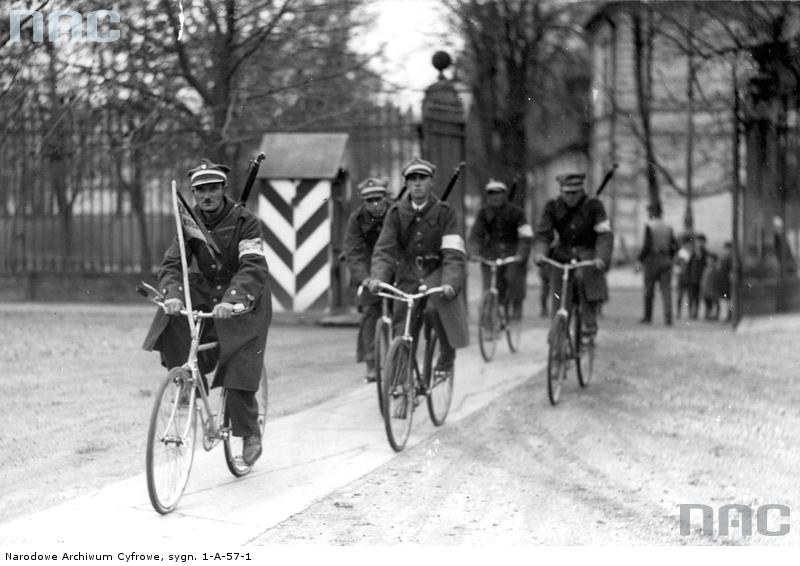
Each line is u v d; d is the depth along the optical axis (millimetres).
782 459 8234
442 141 16828
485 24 26562
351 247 10625
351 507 6789
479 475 7664
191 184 7172
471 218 30969
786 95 18031
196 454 8203
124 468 7727
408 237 8945
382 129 18672
